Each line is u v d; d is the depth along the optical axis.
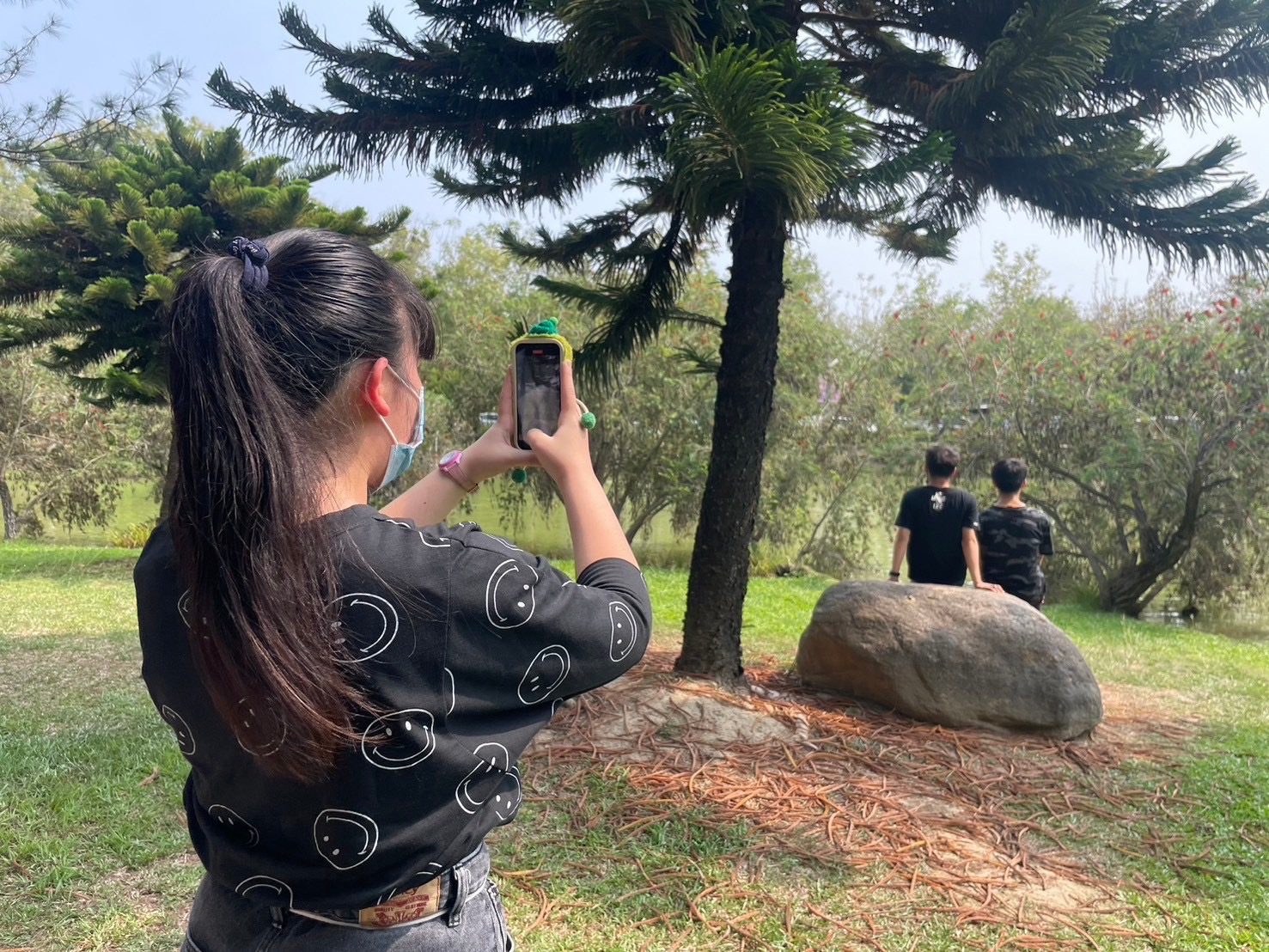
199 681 1.00
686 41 3.77
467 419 14.54
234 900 1.09
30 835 3.44
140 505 18.28
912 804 3.95
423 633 0.94
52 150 7.49
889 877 3.34
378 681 0.93
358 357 1.01
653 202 5.75
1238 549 11.17
